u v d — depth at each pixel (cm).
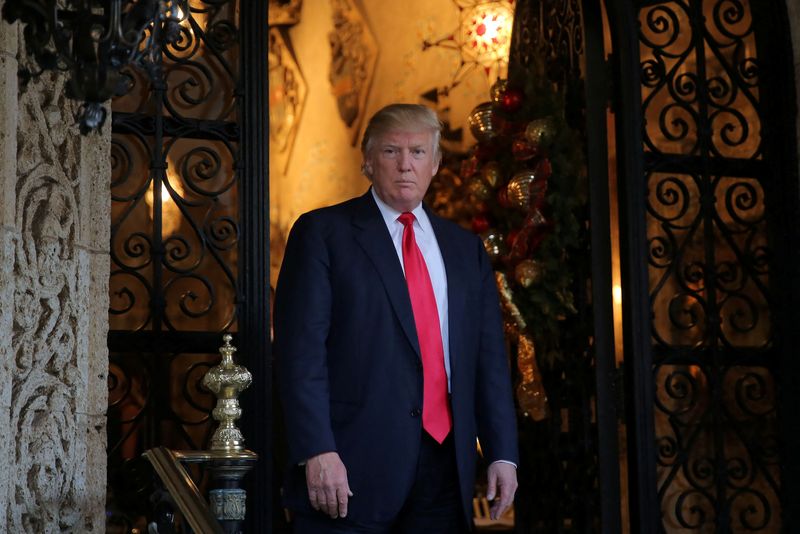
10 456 409
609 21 625
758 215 639
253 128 563
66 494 439
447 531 439
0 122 410
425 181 457
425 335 445
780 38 643
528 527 676
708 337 618
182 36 564
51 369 438
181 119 554
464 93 1095
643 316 601
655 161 621
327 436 419
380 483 427
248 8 572
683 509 610
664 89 638
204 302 552
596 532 596
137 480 529
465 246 471
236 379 415
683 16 651
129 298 541
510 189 647
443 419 441
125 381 539
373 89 1207
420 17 1148
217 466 407
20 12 362
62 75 450
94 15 337
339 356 441
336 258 446
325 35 1273
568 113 646
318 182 1276
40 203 436
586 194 617
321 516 427
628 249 604
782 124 638
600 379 595
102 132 470
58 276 440
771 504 623
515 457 454
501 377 465
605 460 588
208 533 362
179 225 554
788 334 625
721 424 612
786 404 621
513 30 739
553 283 636
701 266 623
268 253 556
